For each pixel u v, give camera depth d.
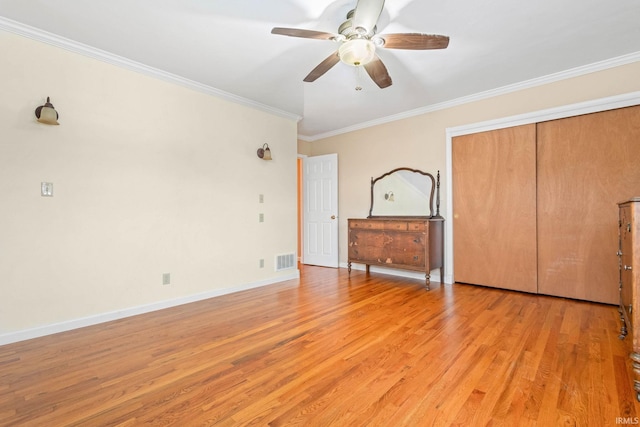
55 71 2.44
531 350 2.03
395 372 1.78
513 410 1.43
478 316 2.70
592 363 1.85
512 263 3.55
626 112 2.89
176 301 3.13
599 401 1.48
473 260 3.83
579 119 3.12
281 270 4.21
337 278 4.33
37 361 1.94
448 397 1.54
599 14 2.17
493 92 3.56
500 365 1.84
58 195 2.44
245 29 2.32
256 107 3.93
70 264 2.50
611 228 2.97
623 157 2.91
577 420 1.35
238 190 3.74
